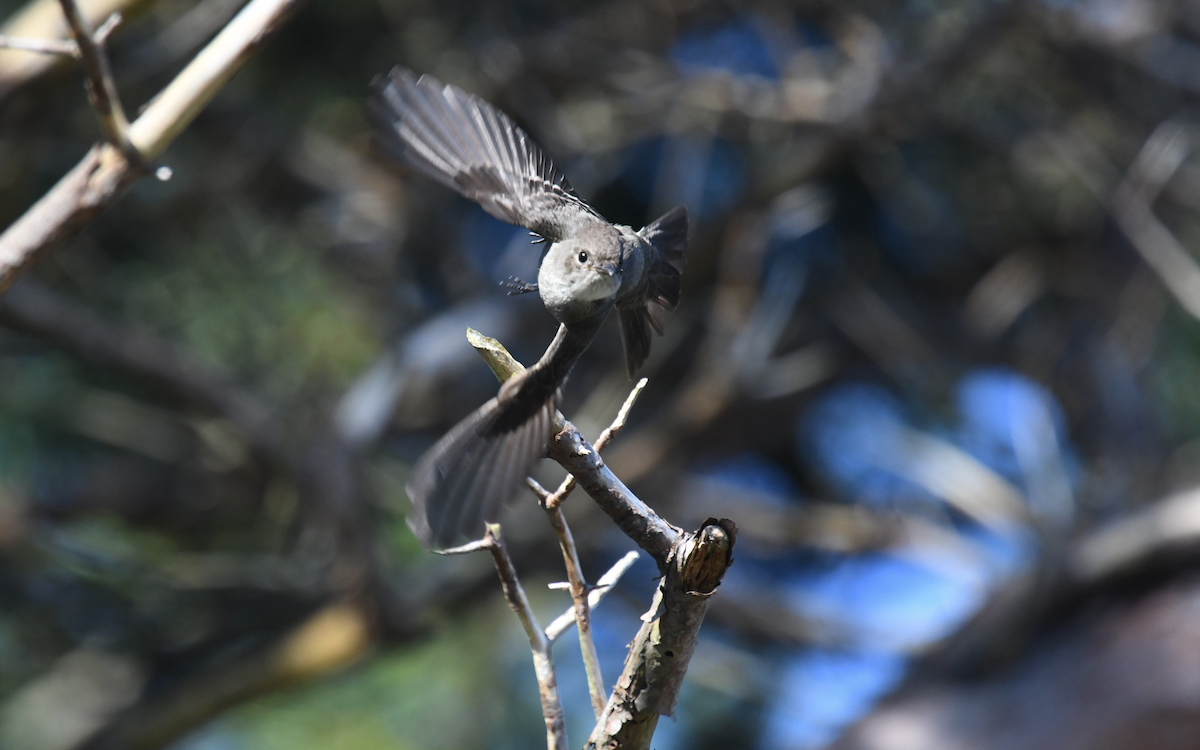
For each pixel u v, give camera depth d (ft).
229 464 39.01
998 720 31.48
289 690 37.93
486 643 43.60
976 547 42.01
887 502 48.26
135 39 36.37
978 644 33.73
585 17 40.32
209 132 38.86
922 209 42.19
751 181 38.68
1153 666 30.22
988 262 46.14
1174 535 32.09
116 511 41.34
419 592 37.96
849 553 44.98
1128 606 32.60
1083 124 42.27
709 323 43.39
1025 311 46.93
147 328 38.83
